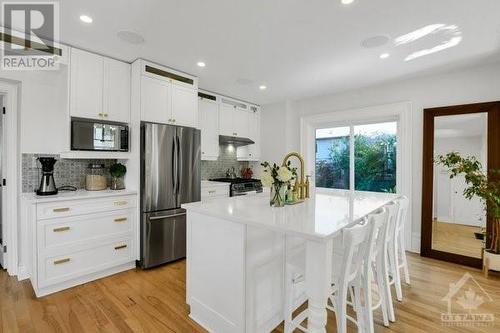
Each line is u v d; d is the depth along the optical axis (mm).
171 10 1974
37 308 2105
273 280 1880
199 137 3438
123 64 2957
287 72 3307
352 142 4223
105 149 2766
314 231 1322
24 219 2580
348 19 2090
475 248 3041
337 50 2662
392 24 2162
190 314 2033
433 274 2828
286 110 4750
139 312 2068
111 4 1895
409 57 2824
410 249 3520
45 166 2510
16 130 2656
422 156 3434
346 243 1357
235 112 4668
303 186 2383
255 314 1718
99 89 2756
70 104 2551
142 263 2902
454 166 3209
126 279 2654
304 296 2168
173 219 3092
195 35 2363
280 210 1868
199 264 1954
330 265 1334
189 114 3402
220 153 4934
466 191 3016
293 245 2066
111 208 2723
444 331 1854
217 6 1917
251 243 1669
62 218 2400
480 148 3047
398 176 3631
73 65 2576
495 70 2979
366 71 3256
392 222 2232
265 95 4438
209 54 2771
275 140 4945
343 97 4195
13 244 2648
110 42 2506
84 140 2617
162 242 2992
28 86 2660
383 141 3971
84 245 2537
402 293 2404
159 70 3084
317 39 2422
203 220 1921
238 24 2176
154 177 2912
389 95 3723
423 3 1869
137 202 2926
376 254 1928
